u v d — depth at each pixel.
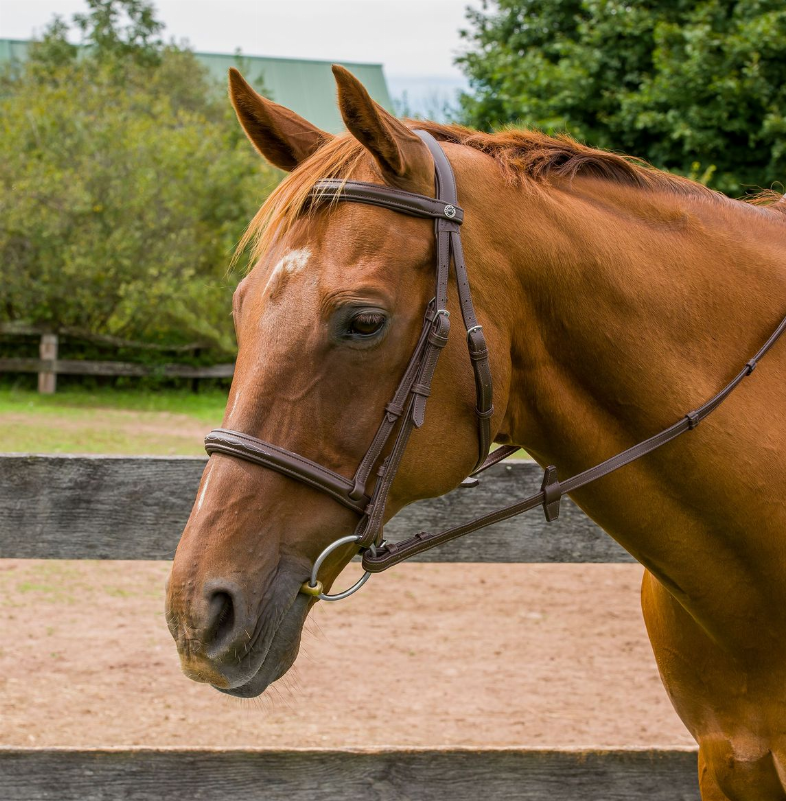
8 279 14.58
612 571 6.62
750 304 1.64
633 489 1.60
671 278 1.59
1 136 15.20
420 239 1.43
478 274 1.49
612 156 1.68
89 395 15.04
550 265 1.53
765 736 1.75
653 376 1.56
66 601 5.32
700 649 1.80
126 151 15.23
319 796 2.43
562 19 12.36
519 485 2.79
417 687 4.21
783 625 1.66
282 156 1.65
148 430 10.97
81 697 3.93
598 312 1.55
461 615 5.38
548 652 4.75
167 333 16.14
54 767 2.39
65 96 16.19
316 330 1.37
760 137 9.70
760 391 1.61
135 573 6.02
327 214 1.43
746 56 9.67
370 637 4.92
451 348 1.45
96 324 15.96
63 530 2.64
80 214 14.76
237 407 1.39
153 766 2.41
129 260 14.70
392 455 1.42
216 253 16.30
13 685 4.02
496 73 11.77
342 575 6.23
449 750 2.45
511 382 1.58
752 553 1.61
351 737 3.62
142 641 4.68
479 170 1.54
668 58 10.27
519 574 6.42
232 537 1.34
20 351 15.56
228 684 1.32
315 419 1.38
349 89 1.37
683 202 1.70
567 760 2.47
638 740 3.66
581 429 1.60
